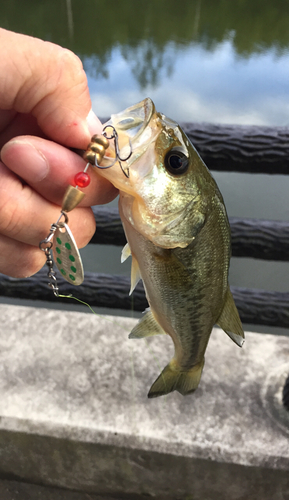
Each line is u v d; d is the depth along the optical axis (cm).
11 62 11
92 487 25
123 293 36
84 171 11
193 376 20
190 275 14
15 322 30
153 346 28
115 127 12
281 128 31
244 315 35
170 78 112
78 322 30
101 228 35
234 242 34
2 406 24
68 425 23
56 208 13
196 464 22
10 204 12
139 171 12
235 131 31
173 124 13
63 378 25
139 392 25
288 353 27
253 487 23
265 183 53
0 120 14
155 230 13
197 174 13
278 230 33
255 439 22
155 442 22
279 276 45
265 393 25
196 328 16
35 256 15
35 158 11
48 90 11
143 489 25
